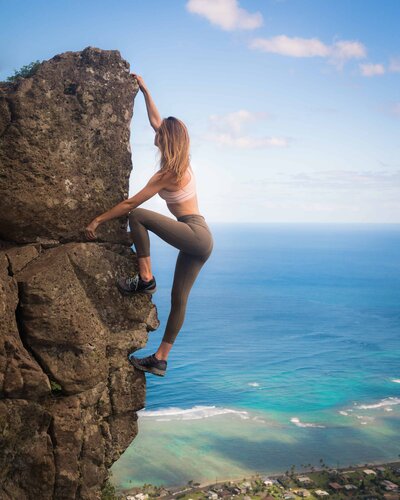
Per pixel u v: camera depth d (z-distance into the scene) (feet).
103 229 15.10
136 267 15.57
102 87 14.80
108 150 15.05
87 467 14.58
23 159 13.78
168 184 14.07
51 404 13.83
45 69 14.12
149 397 231.71
